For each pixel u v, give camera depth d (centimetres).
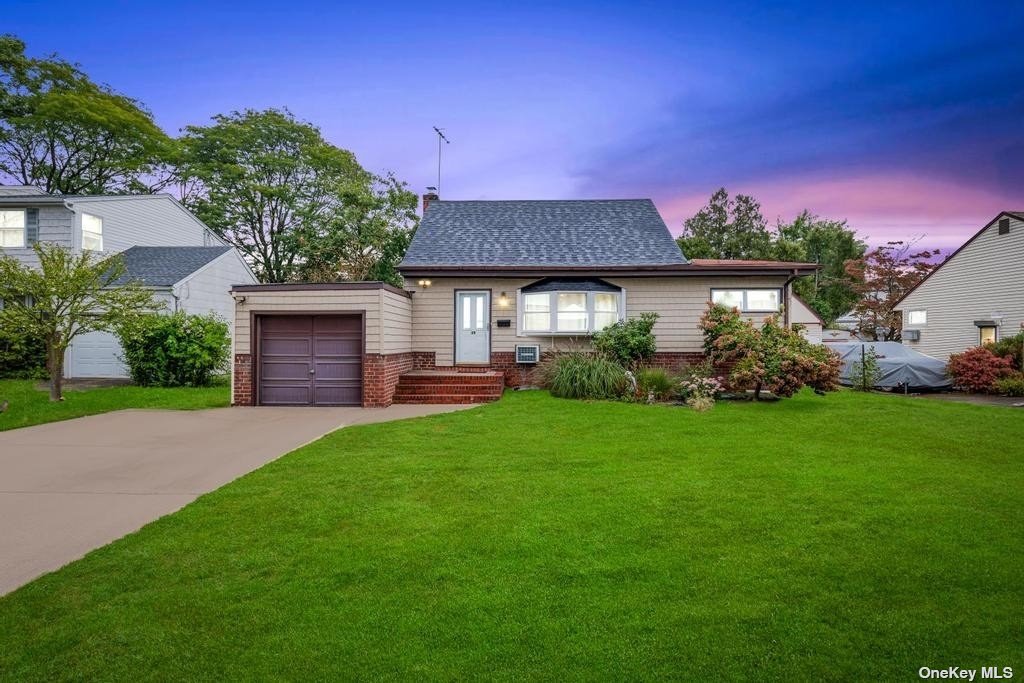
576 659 268
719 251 4222
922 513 472
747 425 914
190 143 3039
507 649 277
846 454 708
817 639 282
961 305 2123
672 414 1017
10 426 927
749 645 278
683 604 320
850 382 1792
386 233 2478
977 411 1095
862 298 3316
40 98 2628
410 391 1257
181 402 1234
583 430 870
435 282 1486
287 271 3128
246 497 531
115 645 281
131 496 539
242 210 3116
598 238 1645
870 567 366
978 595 328
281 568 372
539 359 1446
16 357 1506
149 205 2103
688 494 533
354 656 272
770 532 432
